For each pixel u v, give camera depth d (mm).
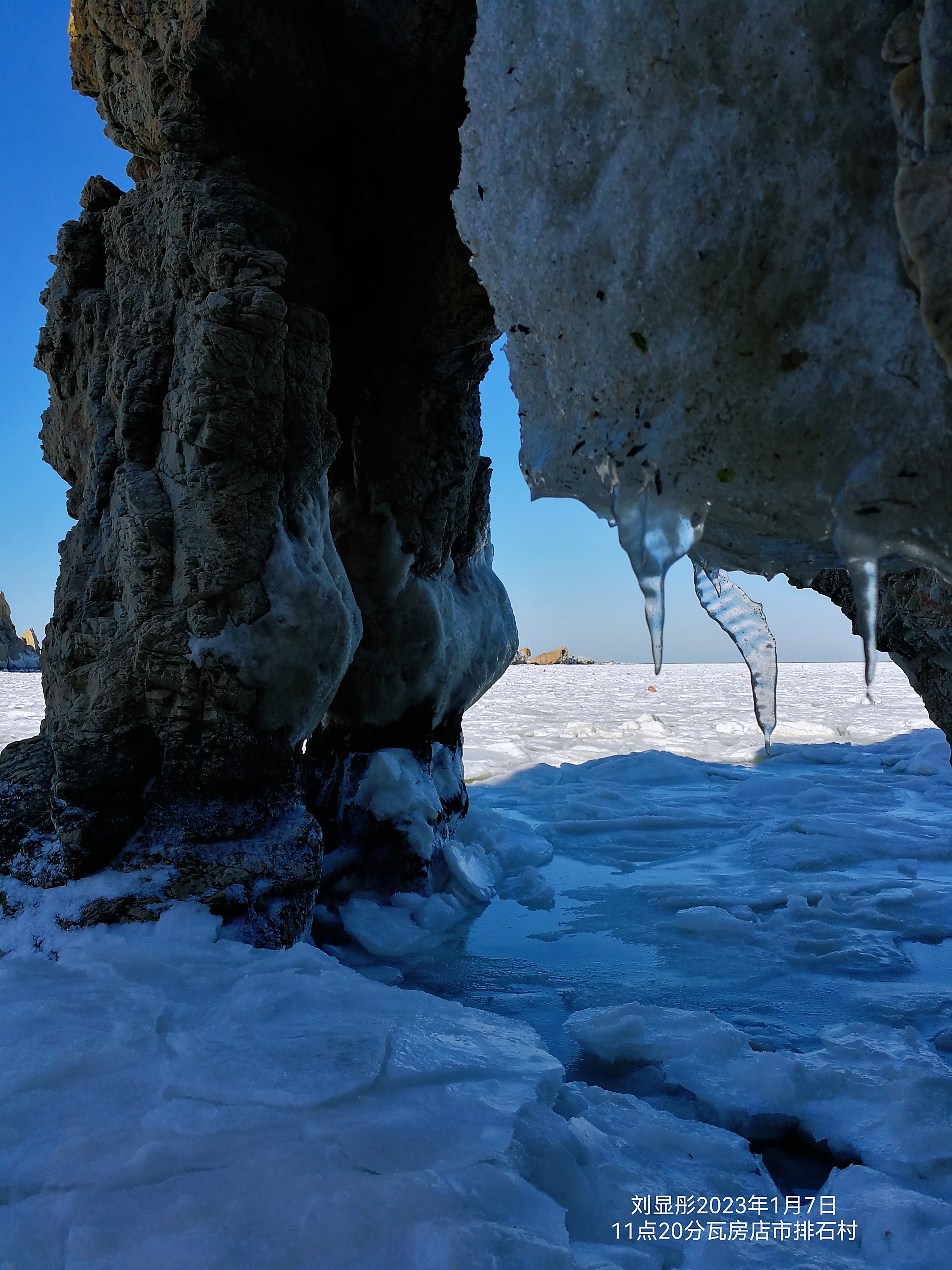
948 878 5590
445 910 4840
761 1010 3590
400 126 4129
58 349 4316
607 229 1751
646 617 1824
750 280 1610
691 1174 2318
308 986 2799
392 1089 2232
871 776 9406
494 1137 2029
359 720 5262
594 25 1684
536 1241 1712
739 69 1556
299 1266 1668
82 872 3518
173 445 3654
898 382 1516
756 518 1735
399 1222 1753
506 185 1907
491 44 1874
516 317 1981
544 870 6016
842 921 4770
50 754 4074
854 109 1484
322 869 4926
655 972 4066
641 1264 1834
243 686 3568
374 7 3461
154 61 3811
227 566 3512
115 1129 2051
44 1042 2416
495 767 10266
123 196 4109
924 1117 2533
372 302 5000
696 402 1708
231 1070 2252
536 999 3746
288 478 3781
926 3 1271
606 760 10125
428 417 5047
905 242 1342
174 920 3268
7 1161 1968
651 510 1804
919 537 1539
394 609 5133
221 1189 1856
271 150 4027
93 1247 1716
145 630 3553
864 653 1582
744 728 13555
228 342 3449
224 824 3639
